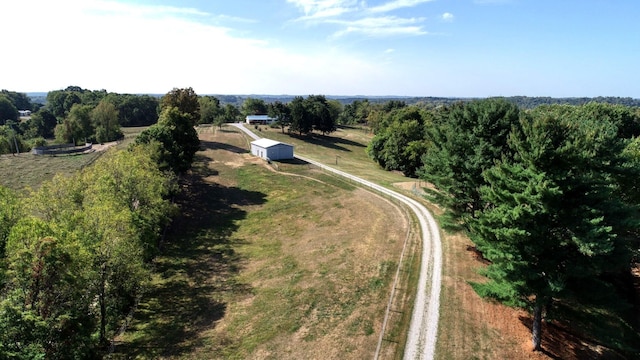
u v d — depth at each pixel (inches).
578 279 751.7
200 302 1160.2
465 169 1090.1
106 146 3528.5
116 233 981.8
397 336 868.0
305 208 2006.6
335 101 7037.4
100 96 6943.9
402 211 1756.9
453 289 1040.2
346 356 830.5
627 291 1131.3
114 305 1040.2
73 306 805.9
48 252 724.7
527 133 776.9
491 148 1018.1
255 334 958.4
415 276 1121.4
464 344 828.6
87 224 958.4
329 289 1132.5
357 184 2327.8
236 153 3265.3
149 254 1291.8
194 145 2554.1
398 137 3139.8
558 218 717.9
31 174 2422.5
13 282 733.9
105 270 958.4
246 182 2519.7
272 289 1194.6
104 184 1273.4
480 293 840.3
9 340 627.8
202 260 1477.6
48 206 1112.8
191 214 1993.1
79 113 4362.7
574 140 689.0
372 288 1103.6
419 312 946.7
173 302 1165.7
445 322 903.1
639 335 939.3
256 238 1684.3
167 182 1786.4
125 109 6028.5
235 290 1222.9
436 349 816.9
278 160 3011.8
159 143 2076.8
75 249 800.9
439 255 1251.8
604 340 825.5
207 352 905.5
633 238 1016.9
